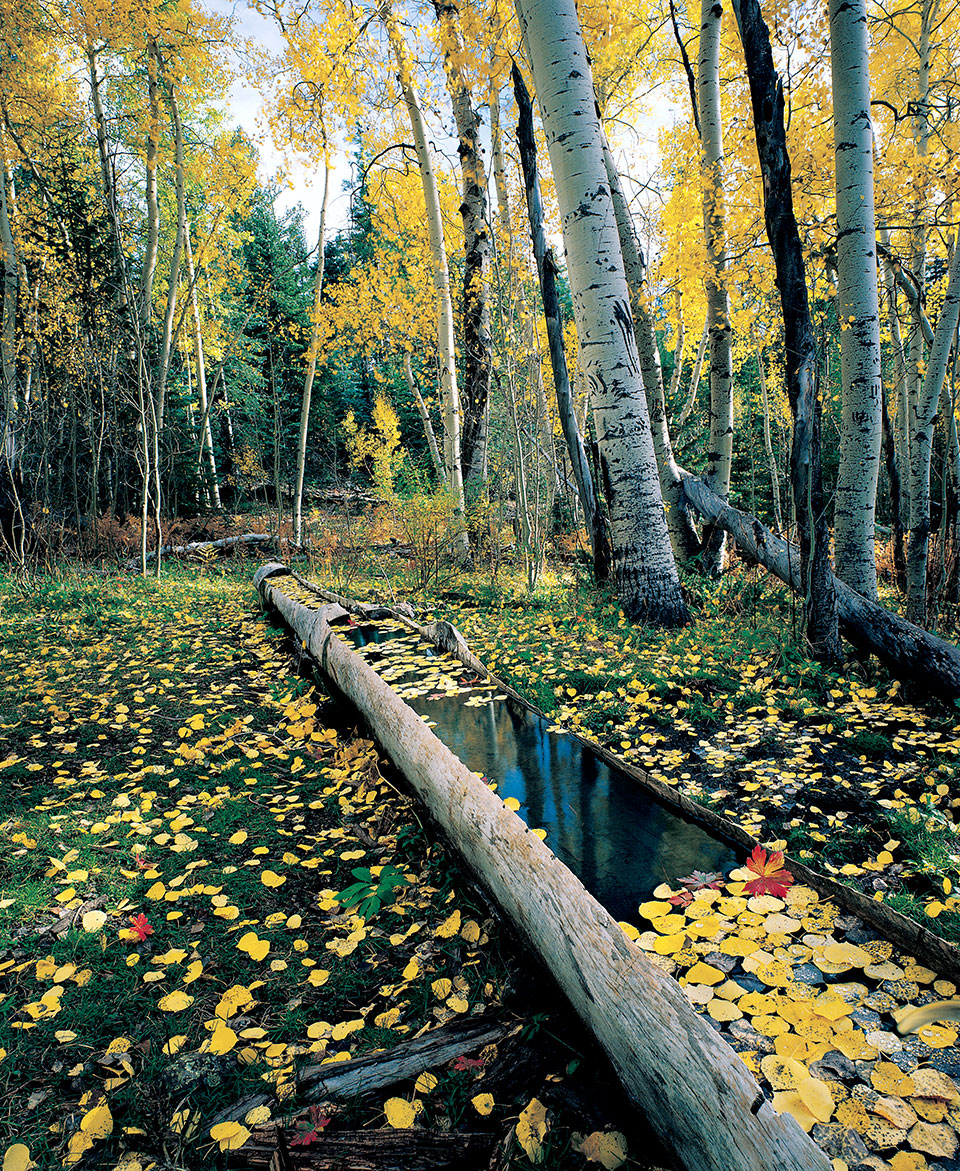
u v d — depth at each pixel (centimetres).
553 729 262
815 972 130
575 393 1029
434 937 179
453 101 900
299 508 1197
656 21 783
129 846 227
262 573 644
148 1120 128
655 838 186
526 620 529
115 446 1006
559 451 1066
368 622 453
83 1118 128
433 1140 116
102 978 167
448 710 289
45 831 235
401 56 763
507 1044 137
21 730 330
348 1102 128
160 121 962
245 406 1792
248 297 1672
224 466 1945
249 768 290
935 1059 110
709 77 563
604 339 464
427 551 755
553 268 575
